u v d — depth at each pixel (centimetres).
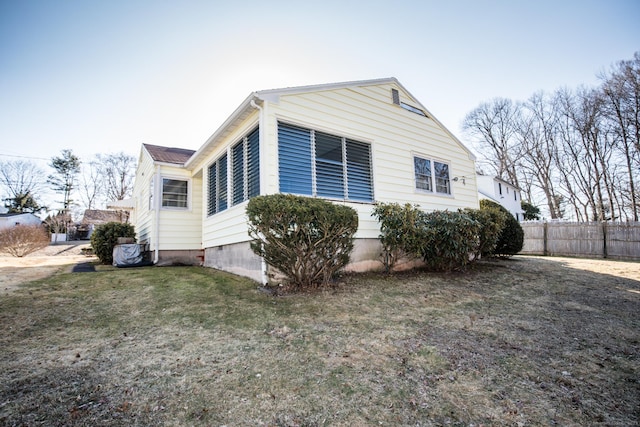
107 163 3856
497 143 3297
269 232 503
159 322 404
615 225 1274
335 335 369
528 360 315
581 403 242
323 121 706
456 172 1029
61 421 207
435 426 212
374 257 745
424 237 675
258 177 640
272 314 435
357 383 266
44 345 326
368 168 782
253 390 252
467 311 471
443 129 1009
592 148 2553
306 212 505
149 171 1086
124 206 1438
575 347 347
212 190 893
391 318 431
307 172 663
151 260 985
